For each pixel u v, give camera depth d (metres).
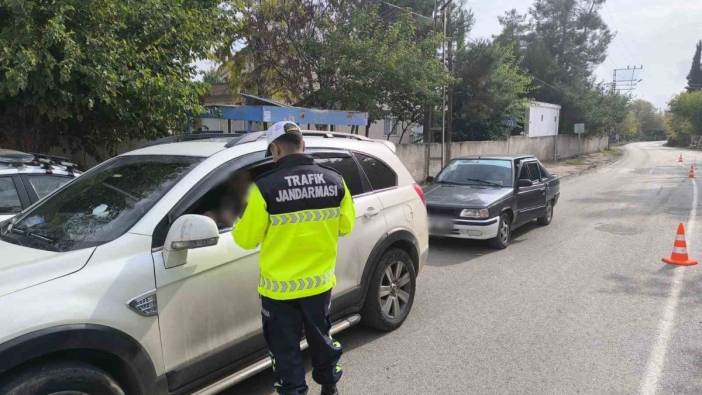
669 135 82.44
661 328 4.89
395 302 4.77
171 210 2.96
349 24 14.49
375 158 4.67
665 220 11.23
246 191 3.32
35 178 5.29
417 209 4.97
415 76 15.24
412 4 20.98
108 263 2.66
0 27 6.39
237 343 3.19
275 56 15.20
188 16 8.08
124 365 2.62
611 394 3.65
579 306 5.54
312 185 2.81
